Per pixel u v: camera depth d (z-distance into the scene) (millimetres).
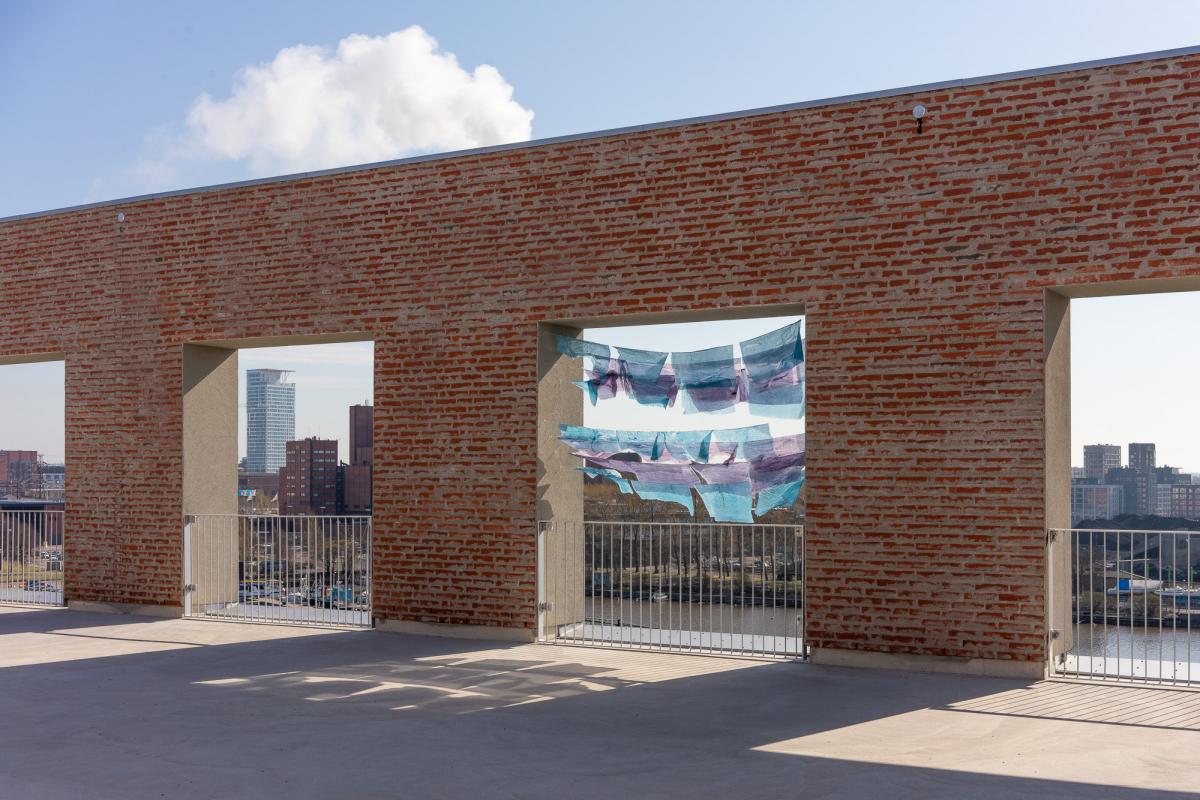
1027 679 9930
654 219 11664
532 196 12297
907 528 10492
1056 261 9969
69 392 15289
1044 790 6562
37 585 15930
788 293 11031
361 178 13305
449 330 12703
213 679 10211
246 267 14000
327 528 13773
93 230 15180
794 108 11055
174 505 14477
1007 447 10109
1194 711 8664
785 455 11359
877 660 10594
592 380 12297
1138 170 9680
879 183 10688
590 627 12570
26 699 9367
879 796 6430
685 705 8938
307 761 7250
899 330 10578
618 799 6375
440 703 9078
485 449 12453
